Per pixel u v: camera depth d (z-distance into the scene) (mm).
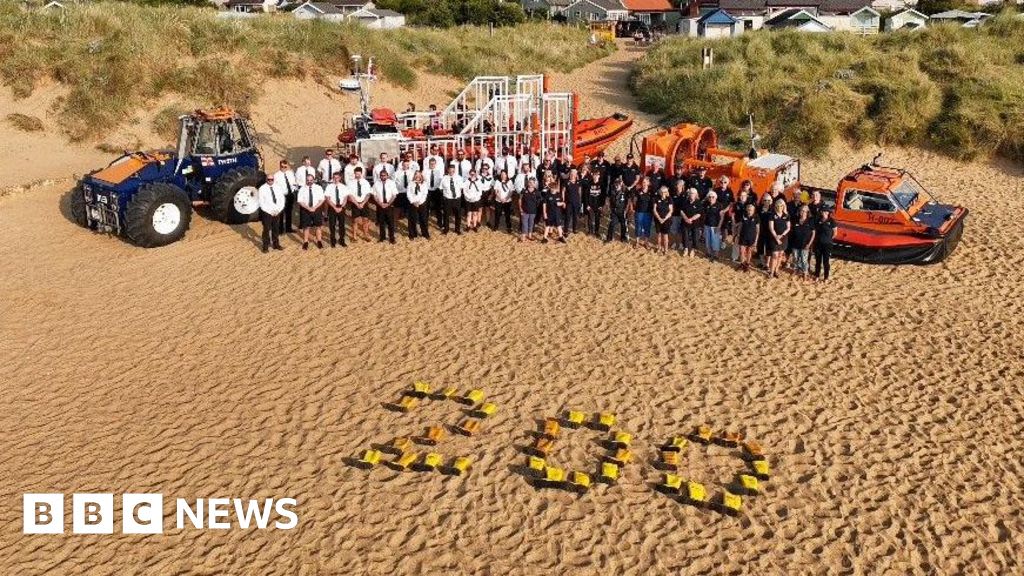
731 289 12914
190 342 11203
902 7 64688
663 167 15773
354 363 10609
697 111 23812
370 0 64125
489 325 11648
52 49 22625
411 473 8430
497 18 53781
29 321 11820
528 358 10688
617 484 8211
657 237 14961
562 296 12625
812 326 11648
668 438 8945
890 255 13602
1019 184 18703
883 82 22469
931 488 8141
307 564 7238
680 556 7262
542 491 8125
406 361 10656
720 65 26844
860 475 8344
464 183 15039
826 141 21109
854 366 10523
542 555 7289
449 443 8906
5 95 21562
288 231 15500
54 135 20984
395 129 16672
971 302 12445
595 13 63625
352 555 7332
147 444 8945
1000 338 11273
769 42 28922
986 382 10117
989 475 8344
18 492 8172
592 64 35938
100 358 10773
